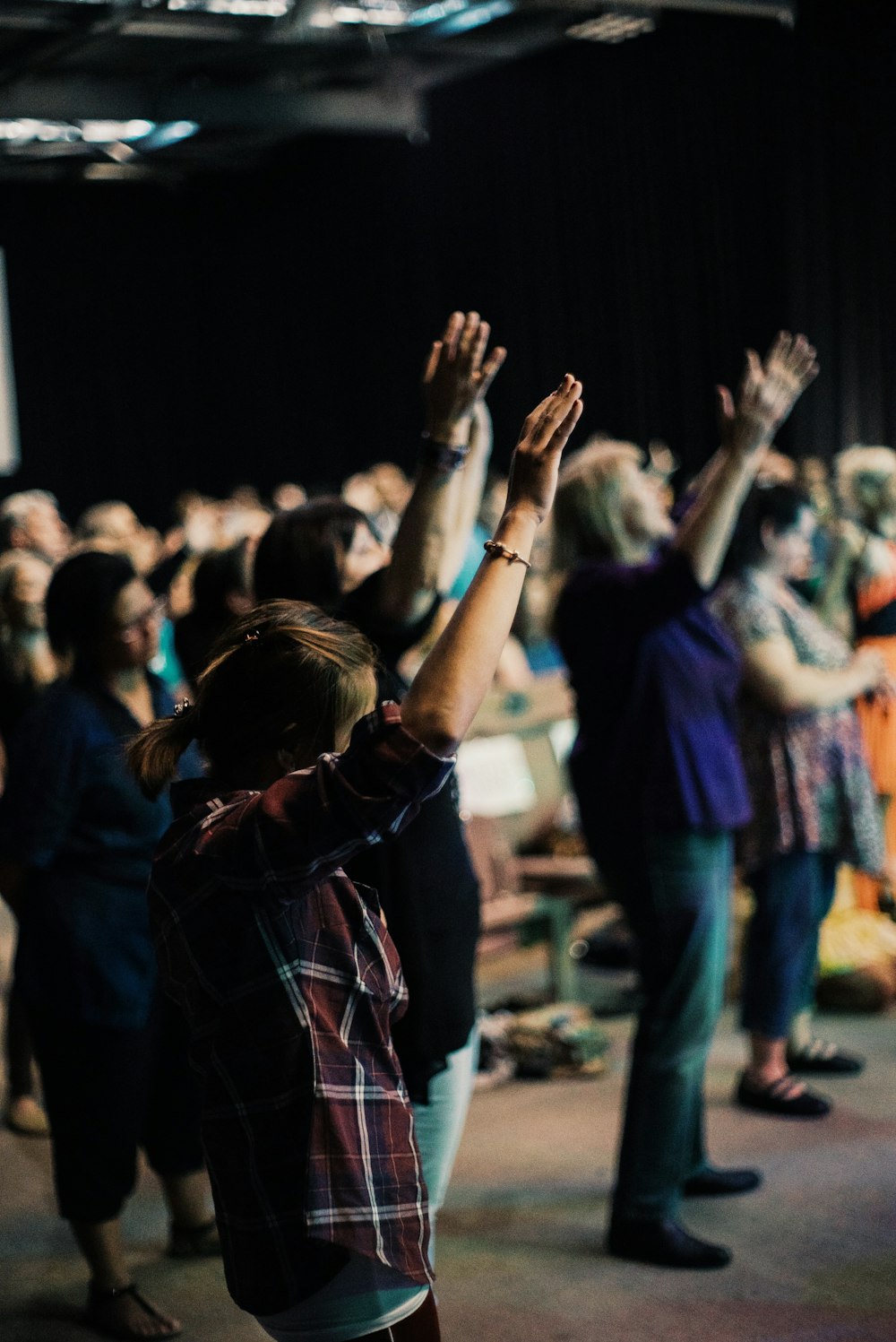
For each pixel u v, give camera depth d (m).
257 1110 1.47
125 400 15.70
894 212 9.06
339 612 2.20
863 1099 3.57
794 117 9.55
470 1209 3.11
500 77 11.80
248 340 15.50
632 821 2.76
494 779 4.78
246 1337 2.64
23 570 3.88
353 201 13.80
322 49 8.90
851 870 4.41
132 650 2.64
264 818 1.40
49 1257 3.00
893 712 4.40
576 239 11.53
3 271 14.86
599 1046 3.89
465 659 1.40
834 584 4.46
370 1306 1.48
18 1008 3.67
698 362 10.70
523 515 1.49
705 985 2.79
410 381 13.73
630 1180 2.83
